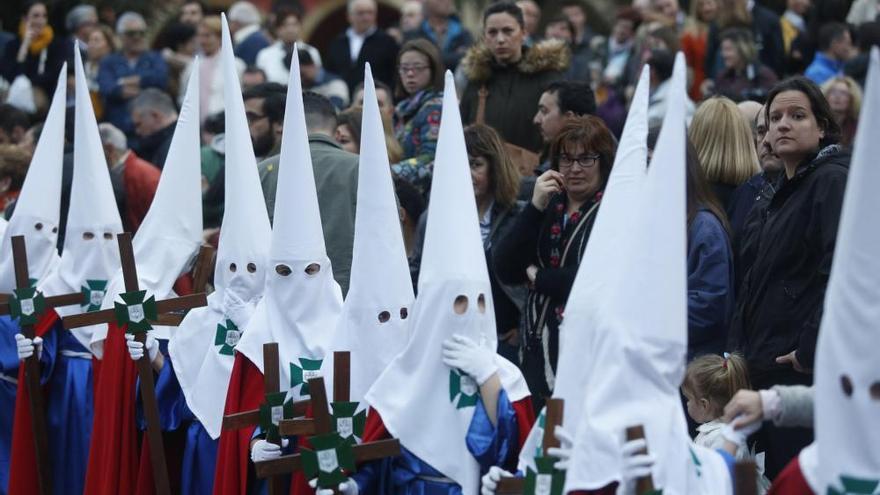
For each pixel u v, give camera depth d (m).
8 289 17.16
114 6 32.53
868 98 8.53
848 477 8.62
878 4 22.25
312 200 13.70
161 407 15.30
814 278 12.44
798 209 12.48
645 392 9.66
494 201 14.98
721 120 14.73
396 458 12.19
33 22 26.17
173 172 16.02
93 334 16.17
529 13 24.28
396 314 12.84
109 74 24.75
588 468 9.65
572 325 10.38
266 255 14.48
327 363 12.95
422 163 17.31
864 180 8.57
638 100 10.66
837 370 8.65
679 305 9.67
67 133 20.73
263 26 28.50
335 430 12.04
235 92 14.65
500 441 11.71
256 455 12.94
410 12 25.61
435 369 11.91
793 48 22.41
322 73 25.16
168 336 15.80
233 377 13.80
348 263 15.55
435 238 11.94
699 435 12.09
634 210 9.88
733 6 21.70
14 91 25.58
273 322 13.70
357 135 18.05
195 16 27.69
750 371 12.69
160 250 15.91
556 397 10.38
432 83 18.66
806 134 12.54
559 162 13.75
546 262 13.77
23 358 16.08
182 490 15.02
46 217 17.19
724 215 13.43
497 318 14.52
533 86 17.45
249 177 14.57
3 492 17.23
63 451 16.72
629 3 33.62
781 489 9.38
